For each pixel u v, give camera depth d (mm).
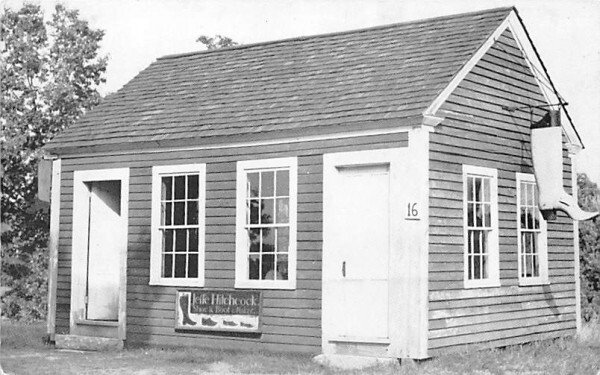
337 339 13500
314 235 13969
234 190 15016
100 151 16828
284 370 12797
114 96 18375
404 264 12930
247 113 15359
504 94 15391
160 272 15945
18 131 25406
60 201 17438
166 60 19406
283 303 14250
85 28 26797
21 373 12953
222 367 13281
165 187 16031
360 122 13383
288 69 16516
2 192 25594
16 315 25469
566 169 17281
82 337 16750
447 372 12047
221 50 18672
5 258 25609
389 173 13312
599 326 18734
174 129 15953
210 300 15125
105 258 17375
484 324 14203
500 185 15000
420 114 12859
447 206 13469
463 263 13789
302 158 14203
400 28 16359
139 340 16031
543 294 16047
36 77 26188
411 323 12781
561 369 12406
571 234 17281
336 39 17000
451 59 14211
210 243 15242
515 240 15312
